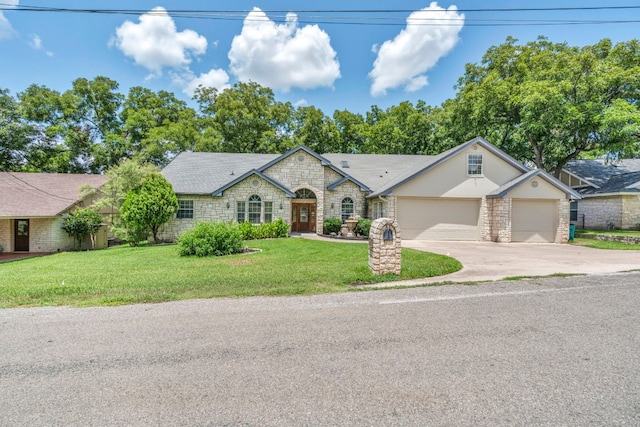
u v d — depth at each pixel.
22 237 16.91
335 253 11.17
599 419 2.41
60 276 7.87
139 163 18.12
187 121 32.28
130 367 3.32
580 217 22.42
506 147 24.83
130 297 5.88
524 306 5.32
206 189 17.73
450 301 5.64
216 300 5.79
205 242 11.29
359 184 19.16
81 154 30.92
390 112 36.66
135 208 15.48
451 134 26.48
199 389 2.89
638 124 16.31
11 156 25.77
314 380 3.03
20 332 4.29
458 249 13.13
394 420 2.42
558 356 3.51
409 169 19.92
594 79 17.53
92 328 4.43
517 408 2.56
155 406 2.64
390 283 7.06
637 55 18.94
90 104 32.22
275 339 4.02
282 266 8.84
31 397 2.79
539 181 16.00
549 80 18.95
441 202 16.97
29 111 28.03
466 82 26.22
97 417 2.49
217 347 3.79
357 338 4.03
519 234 16.33
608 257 10.85
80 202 18.05
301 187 18.67
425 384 2.94
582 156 25.73
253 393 2.81
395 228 7.74
